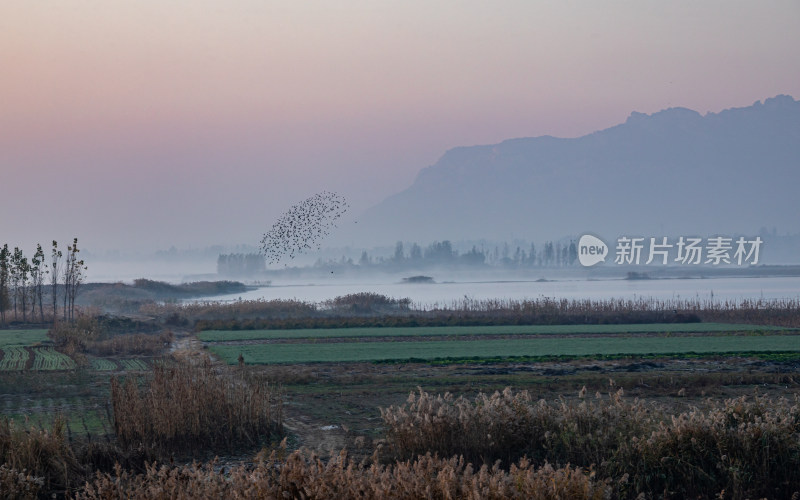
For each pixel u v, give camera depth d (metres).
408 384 33.41
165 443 20.12
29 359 43.12
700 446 16.09
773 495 15.21
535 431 18.12
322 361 43.00
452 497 11.73
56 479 16.22
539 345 50.94
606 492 12.55
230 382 24.94
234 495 12.07
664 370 37.69
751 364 39.91
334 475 12.16
